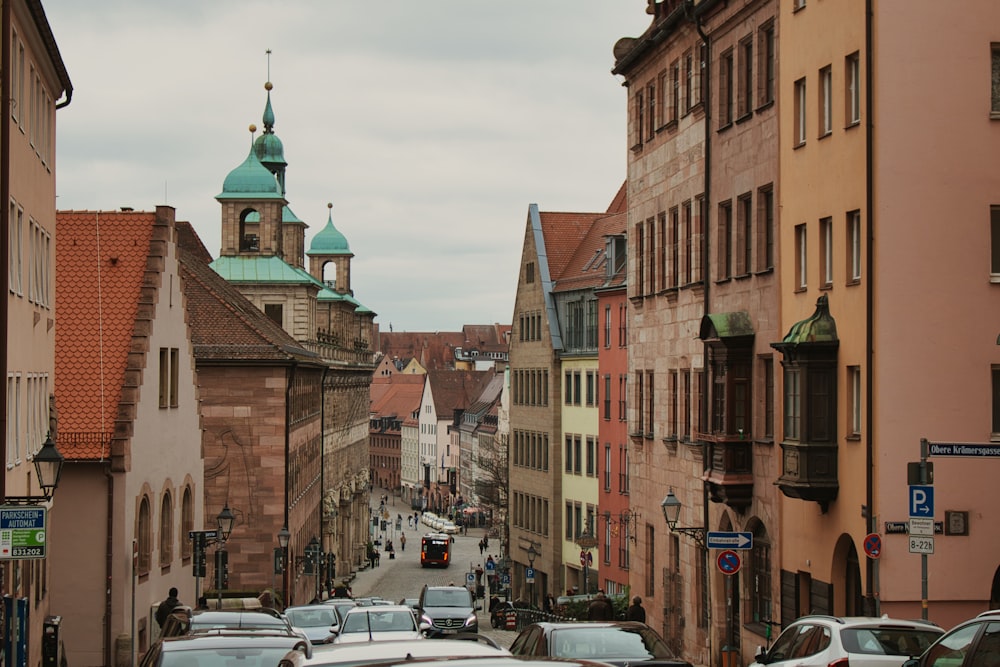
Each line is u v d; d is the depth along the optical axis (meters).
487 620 82.56
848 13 34.75
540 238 95.19
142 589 47.38
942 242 33.06
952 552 32.62
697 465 47.72
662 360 52.53
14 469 33.88
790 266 38.97
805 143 37.81
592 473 83.31
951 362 32.97
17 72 33.78
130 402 45.53
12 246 33.28
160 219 51.25
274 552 67.31
